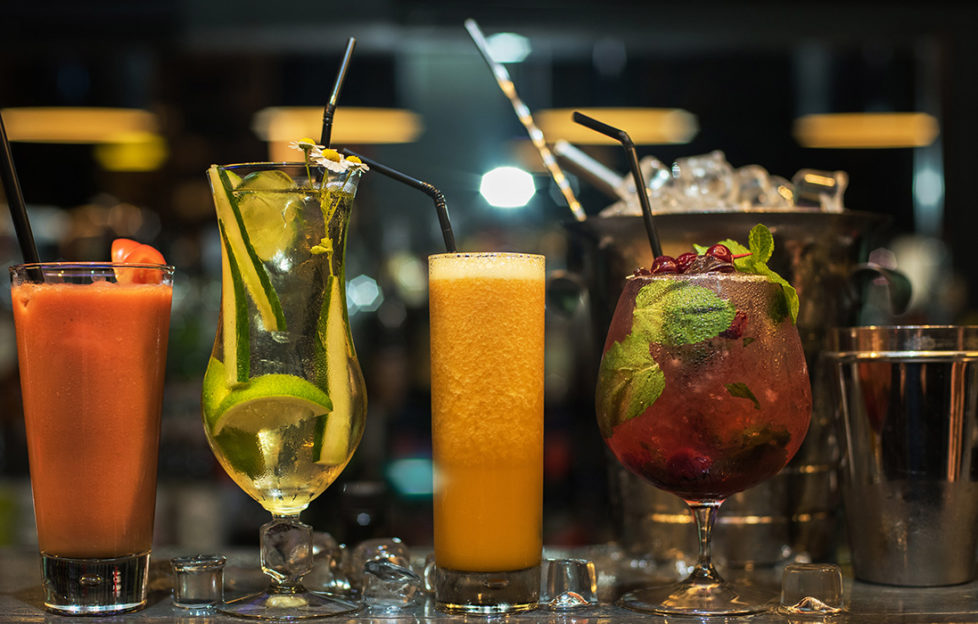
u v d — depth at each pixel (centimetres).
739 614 71
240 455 69
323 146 72
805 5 251
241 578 82
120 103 270
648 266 82
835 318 83
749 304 69
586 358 227
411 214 263
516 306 71
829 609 71
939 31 251
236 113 272
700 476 70
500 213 258
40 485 72
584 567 73
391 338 239
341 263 71
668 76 271
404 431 229
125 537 72
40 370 71
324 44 254
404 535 184
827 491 84
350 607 72
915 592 77
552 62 268
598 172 92
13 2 249
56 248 271
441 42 255
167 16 251
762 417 69
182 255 265
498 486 71
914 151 275
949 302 252
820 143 277
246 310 69
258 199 69
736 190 92
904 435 78
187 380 216
